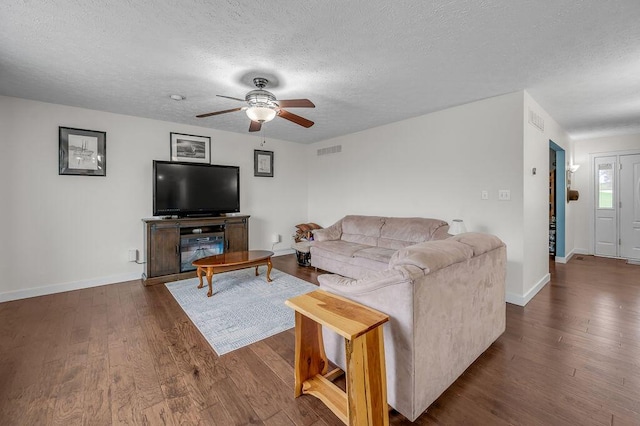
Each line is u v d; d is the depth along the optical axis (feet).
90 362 6.62
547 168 12.68
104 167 12.50
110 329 8.27
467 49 7.29
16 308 9.85
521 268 10.11
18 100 10.75
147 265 12.45
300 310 5.10
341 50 7.33
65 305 10.11
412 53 7.48
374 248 13.21
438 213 12.45
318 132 16.44
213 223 14.25
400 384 4.84
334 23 6.20
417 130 13.15
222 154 16.05
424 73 8.64
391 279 4.76
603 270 14.83
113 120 12.72
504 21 6.13
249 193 17.30
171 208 13.58
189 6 5.61
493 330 7.21
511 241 10.31
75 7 5.62
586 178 18.61
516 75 8.79
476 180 11.18
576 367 6.35
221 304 10.14
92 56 7.62
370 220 14.73
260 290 11.62
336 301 5.46
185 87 9.73
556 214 16.79
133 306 10.00
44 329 8.27
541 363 6.53
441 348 5.32
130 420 4.91
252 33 6.57
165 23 6.18
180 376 6.13
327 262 13.97
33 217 11.12
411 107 11.80
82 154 12.01
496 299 7.30
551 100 11.01
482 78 9.01
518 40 6.88
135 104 11.51
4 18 5.94
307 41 6.91
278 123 14.39
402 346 4.75
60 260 11.67
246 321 8.80
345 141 17.01
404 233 12.80
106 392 5.61
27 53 7.45
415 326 4.65
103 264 12.61
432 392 5.14
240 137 16.78
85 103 11.39
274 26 6.30
